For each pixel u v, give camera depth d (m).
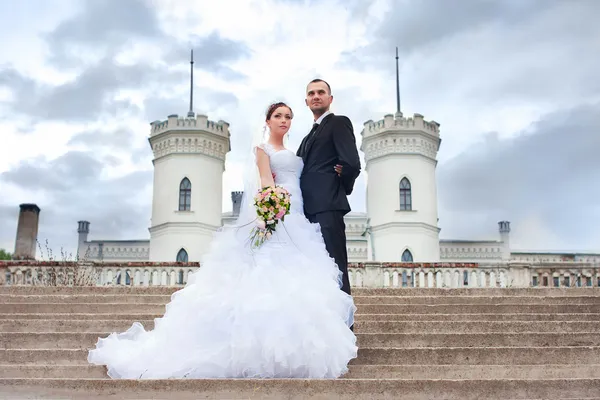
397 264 16.66
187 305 4.81
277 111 5.40
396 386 4.51
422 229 39.75
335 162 5.35
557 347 5.82
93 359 4.86
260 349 4.54
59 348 6.45
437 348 5.71
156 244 40.25
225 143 42.62
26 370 5.22
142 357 4.79
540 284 15.91
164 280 16.03
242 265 4.84
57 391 4.53
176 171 40.66
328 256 5.03
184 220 39.81
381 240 40.03
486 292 10.05
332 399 4.43
